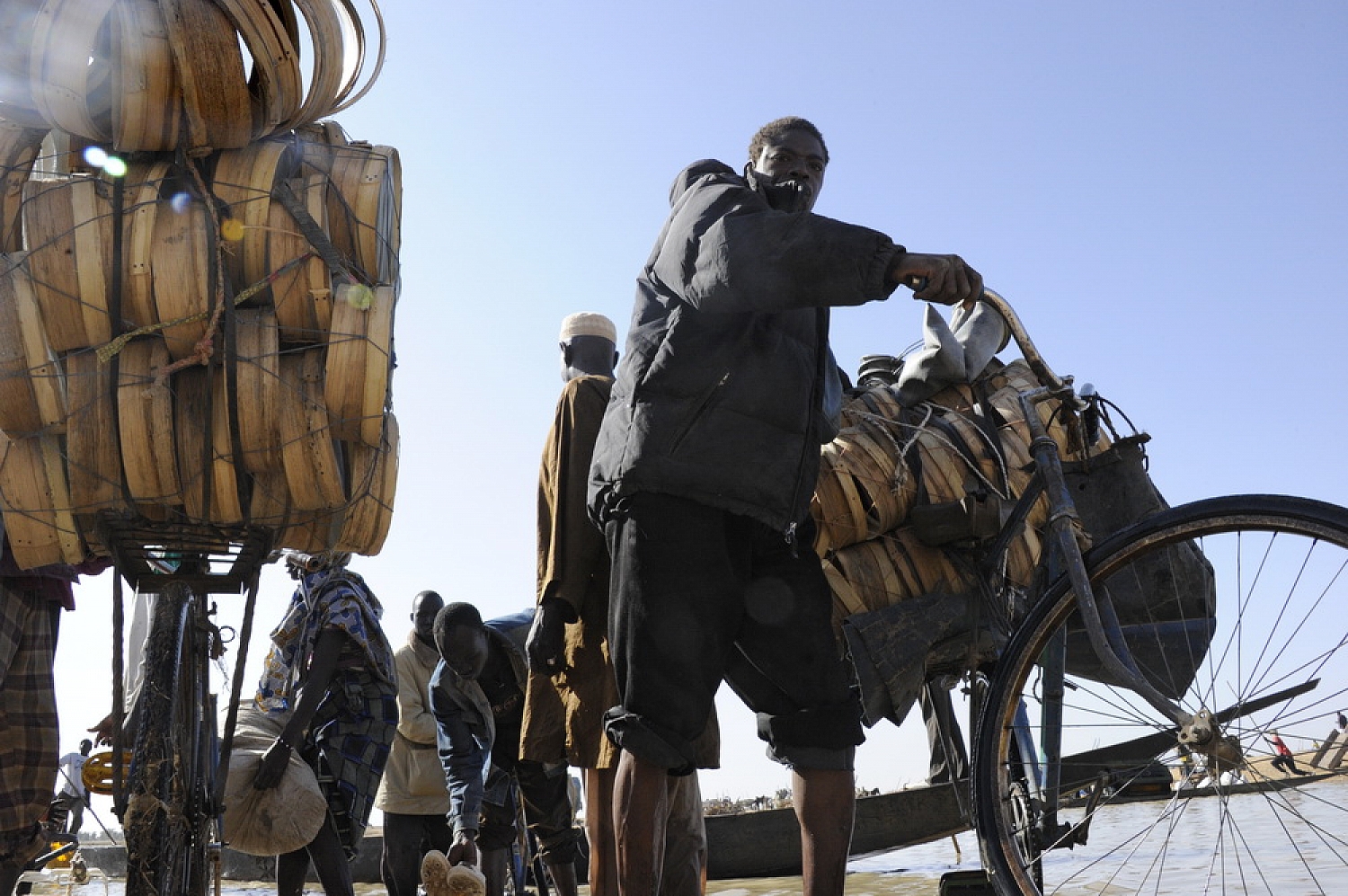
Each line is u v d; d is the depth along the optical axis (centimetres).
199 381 260
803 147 300
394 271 291
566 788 454
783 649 281
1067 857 524
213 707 321
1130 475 295
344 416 265
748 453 258
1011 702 276
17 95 258
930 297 232
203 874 290
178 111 252
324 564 445
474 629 427
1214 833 287
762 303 240
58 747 365
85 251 250
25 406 254
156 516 272
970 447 363
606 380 319
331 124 291
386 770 541
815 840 279
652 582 254
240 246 258
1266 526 250
